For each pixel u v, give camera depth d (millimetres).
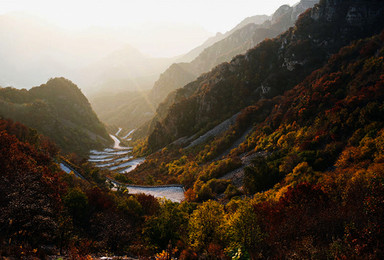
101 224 25984
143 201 38250
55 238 18719
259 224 20953
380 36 66938
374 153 32344
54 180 27875
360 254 13148
